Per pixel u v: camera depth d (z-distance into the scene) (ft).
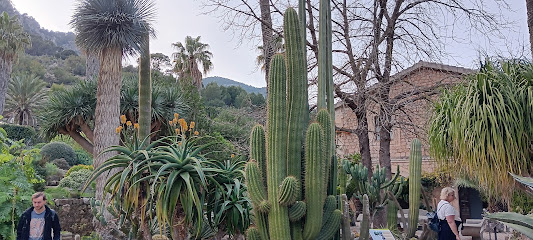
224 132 37.68
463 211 47.62
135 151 12.92
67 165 54.29
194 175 12.84
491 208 26.12
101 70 29.30
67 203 33.58
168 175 12.64
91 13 28.91
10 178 20.94
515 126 12.66
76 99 37.76
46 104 41.32
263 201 10.14
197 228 13.21
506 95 12.94
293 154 10.64
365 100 26.66
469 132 13.21
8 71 82.64
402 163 42.98
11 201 20.24
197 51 90.02
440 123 15.33
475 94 13.25
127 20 28.78
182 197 12.52
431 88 25.84
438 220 16.14
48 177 43.75
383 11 27.76
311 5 27.48
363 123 26.99
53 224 15.20
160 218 11.95
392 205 19.12
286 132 10.64
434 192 40.88
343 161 19.47
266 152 10.71
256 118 30.50
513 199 15.37
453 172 15.37
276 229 9.96
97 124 28.60
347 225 11.89
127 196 12.75
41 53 219.20
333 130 12.67
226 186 13.89
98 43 28.84
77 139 39.09
